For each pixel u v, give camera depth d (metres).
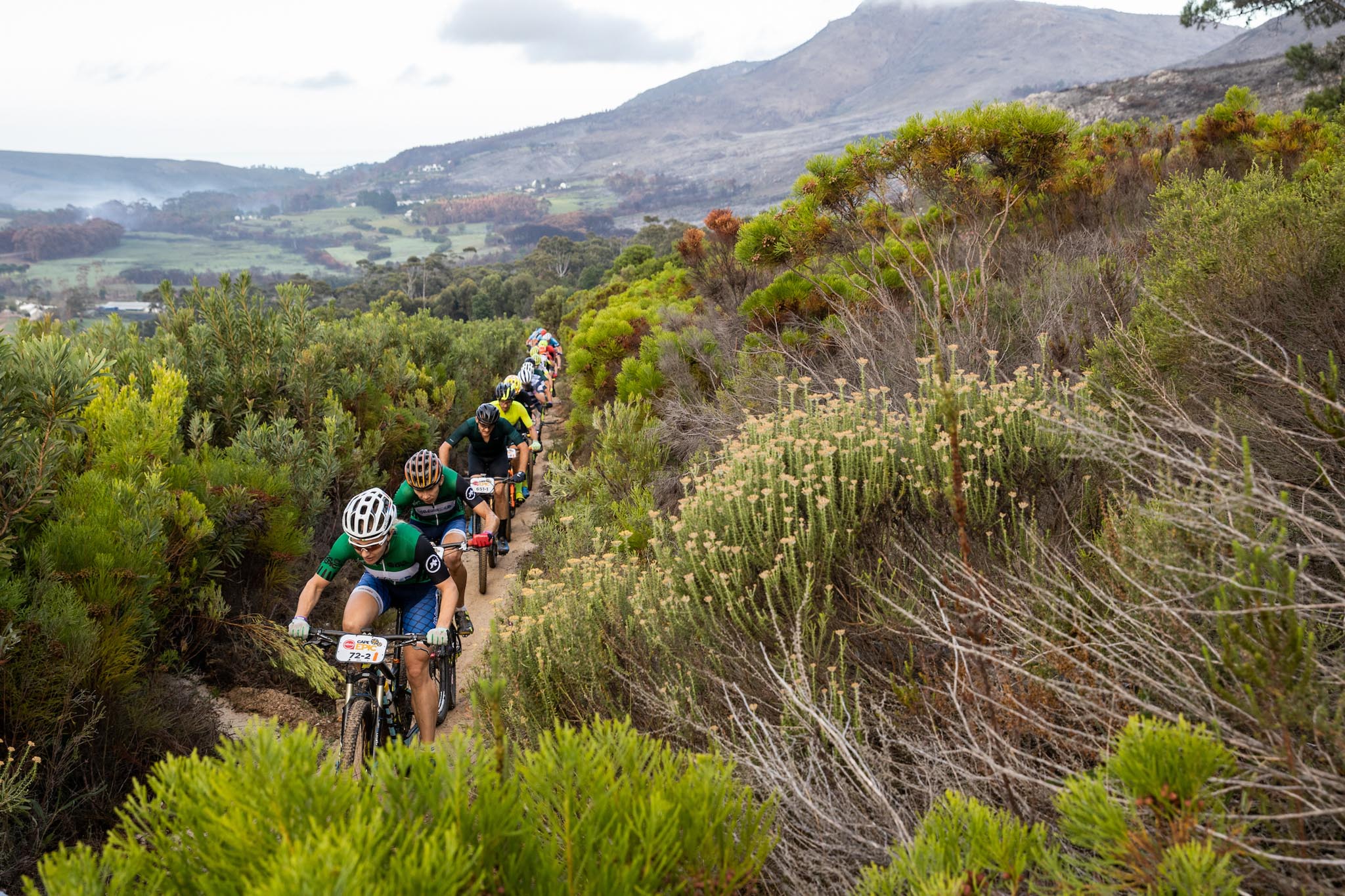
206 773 1.22
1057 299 6.37
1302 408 2.79
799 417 4.95
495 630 4.38
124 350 7.77
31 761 3.77
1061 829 1.85
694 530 4.47
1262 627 1.53
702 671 3.52
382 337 14.80
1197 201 5.41
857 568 3.73
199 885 1.14
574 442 13.17
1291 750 1.48
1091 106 65.25
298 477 7.55
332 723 5.51
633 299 19.08
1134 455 3.23
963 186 7.38
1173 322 3.85
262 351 8.68
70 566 4.41
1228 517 2.04
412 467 5.41
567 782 1.29
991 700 2.16
